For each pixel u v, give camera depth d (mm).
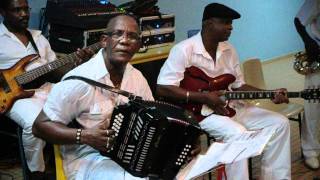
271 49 6867
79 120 2064
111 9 3439
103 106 2033
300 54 3449
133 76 2184
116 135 1930
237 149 1922
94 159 2076
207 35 2799
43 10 3541
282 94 2914
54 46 3381
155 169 1939
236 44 5996
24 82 2822
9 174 3158
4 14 2934
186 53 2797
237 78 3033
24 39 3004
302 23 3383
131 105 1900
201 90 2832
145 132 1857
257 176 3252
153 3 3703
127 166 1936
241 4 5934
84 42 3178
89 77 2018
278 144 2826
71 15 3209
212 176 3055
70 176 2102
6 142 3314
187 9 5016
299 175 3332
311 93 2906
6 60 2957
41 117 1991
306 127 3447
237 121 2961
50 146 3027
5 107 2791
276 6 6801
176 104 2828
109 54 2031
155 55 3557
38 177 2812
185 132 1900
